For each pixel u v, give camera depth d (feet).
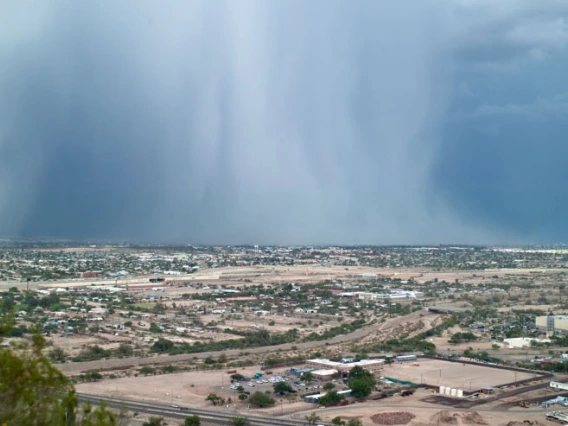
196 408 566.77
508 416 549.95
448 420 527.81
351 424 504.43
